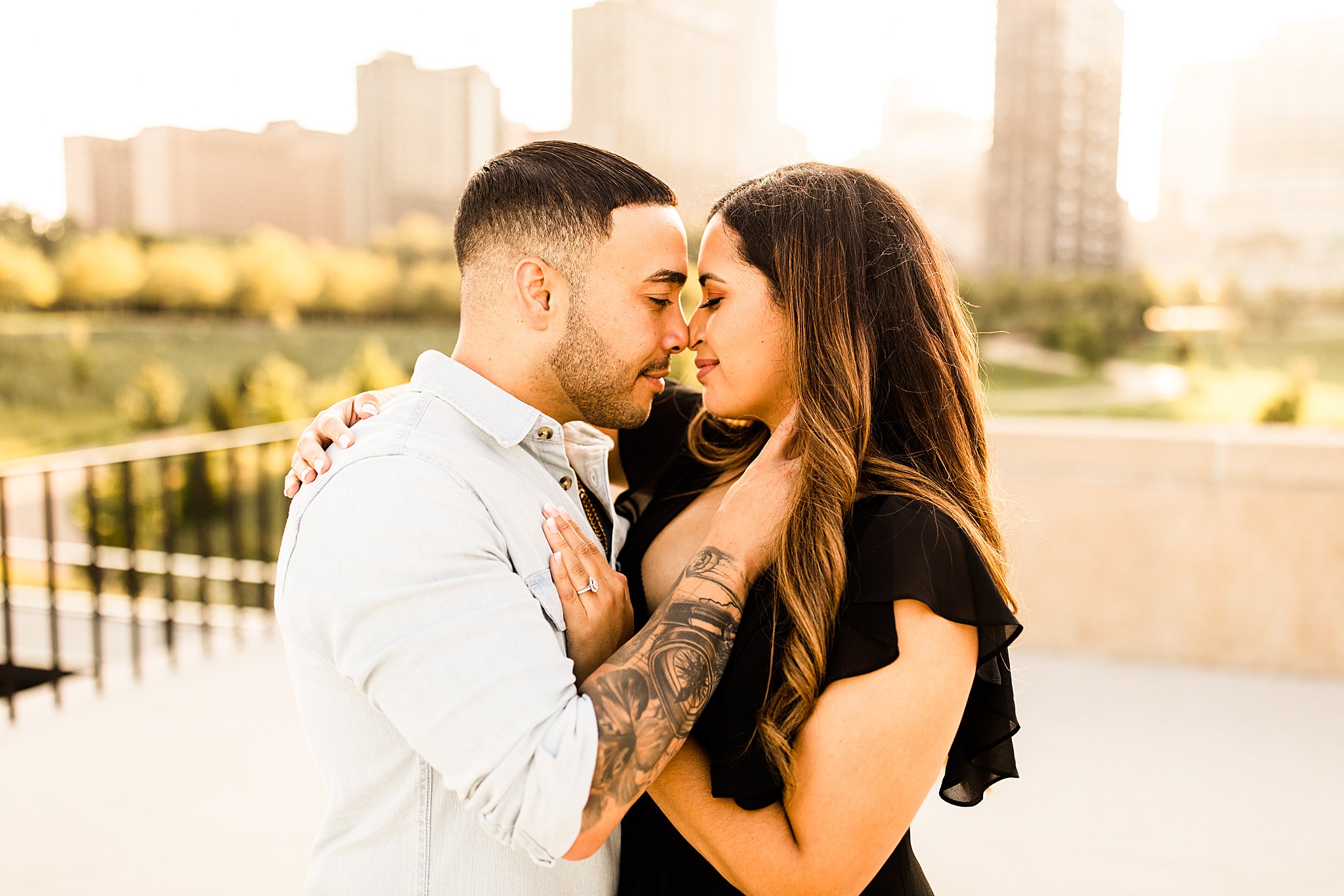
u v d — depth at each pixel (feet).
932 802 9.15
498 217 3.75
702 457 4.77
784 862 3.36
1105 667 12.32
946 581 3.33
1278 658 12.16
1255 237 183.62
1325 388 119.96
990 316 167.32
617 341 3.80
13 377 124.57
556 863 3.57
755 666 3.56
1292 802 8.99
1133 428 12.94
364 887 3.50
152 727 10.78
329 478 3.37
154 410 110.52
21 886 7.60
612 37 176.96
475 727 2.98
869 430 3.69
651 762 3.15
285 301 167.63
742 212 3.97
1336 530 11.85
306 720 3.63
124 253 155.84
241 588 13.97
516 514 3.53
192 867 7.90
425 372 3.75
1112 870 7.90
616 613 3.66
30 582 25.44
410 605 3.08
